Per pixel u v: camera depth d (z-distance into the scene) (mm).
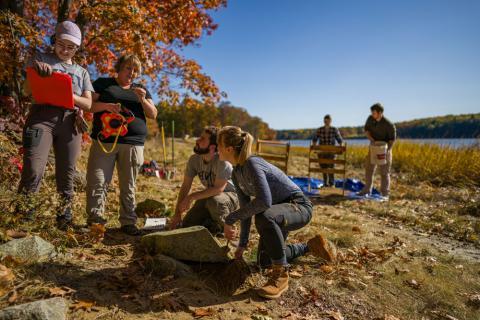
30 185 3098
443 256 4078
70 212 3523
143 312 2383
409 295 3066
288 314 2604
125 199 3689
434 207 6859
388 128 7395
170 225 3729
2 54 5289
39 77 2965
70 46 3174
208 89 9500
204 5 8172
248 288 2916
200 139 3689
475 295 3104
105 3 6258
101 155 3553
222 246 3250
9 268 2441
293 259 3533
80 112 3369
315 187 8453
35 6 7723
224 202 3844
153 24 7043
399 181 10078
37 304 2004
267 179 2963
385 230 5117
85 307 2281
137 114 3662
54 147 3340
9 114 5559
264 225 2842
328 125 9000
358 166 14047
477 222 5660
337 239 4242
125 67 3555
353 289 3072
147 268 2916
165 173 7980
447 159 10578
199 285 2824
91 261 2967
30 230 3014
